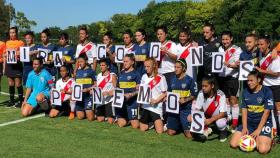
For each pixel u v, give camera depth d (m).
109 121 8.38
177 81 7.41
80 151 6.25
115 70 9.61
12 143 6.66
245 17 55.53
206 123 6.91
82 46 9.88
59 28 53.88
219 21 59.88
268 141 6.25
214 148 6.51
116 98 7.93
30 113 9.12
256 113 6.47
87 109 8.58
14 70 10.20
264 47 6.96
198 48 7.90
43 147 6.45
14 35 10.16
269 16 54.19
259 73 6.40
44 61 10.00
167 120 7.47
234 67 7.65
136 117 7.94
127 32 8.98
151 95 7.58
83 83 8.68
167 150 6.35
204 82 6.82
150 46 8.48
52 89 8.81
